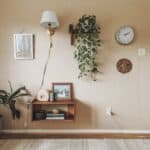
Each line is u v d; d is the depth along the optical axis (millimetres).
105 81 3660
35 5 3596
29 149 3078
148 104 3660
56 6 3588
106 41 3605
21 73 3668
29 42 3617
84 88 3674
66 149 3074
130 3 3566
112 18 3582
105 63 3631
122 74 3650
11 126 3717
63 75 3660
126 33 3574
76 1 3578
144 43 3594
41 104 3551
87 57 3527
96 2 3574
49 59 3646
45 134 3637
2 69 3670
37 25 3613
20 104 3695
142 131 3682
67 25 3604
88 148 3105
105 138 3480
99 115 3697
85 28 3441
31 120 3488
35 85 3676
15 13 3604
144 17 3564
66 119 3537
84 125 3709
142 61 3619
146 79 3639
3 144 3250
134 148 3107
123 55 3617
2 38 3627
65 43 3625
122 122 3691
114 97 3672
